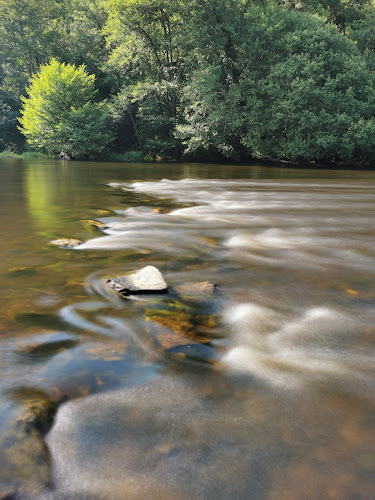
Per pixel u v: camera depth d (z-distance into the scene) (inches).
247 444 52.8
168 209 278.2
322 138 912.9
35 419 55.9
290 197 366.3
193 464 49.3
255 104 970.1
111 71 1387.8
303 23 1025.5
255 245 171.5
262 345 80.5
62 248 159.0
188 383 66.2
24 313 93.5
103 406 59.6
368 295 112.7
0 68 1737.2
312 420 57.9
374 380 68.8
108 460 49.6
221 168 874.8
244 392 64.3
